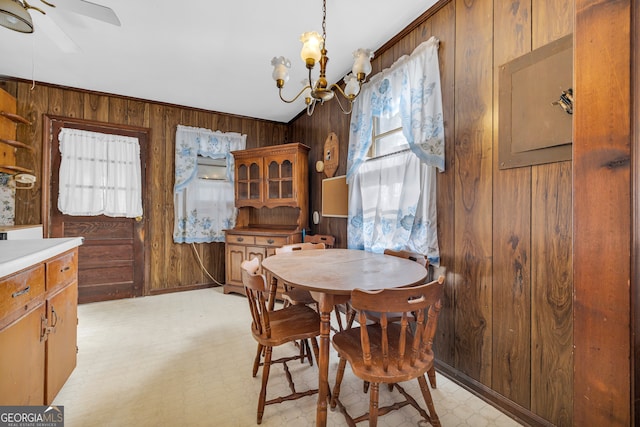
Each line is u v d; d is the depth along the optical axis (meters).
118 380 1.72
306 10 1.90
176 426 1.36
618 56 0.59
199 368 1.86
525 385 1.38
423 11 1.90
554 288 1.27
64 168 3.04
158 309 2.98
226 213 3.91
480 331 1.59
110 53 2.42
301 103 3.56
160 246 3.56
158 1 1.81
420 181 1.97
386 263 1.74
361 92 2.51
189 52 2.42
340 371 1.42
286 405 1.52
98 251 3.23
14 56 2.46
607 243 0.61
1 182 2.79
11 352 1.10
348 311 2.04
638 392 0.57
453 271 1.75
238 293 3.55
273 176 3.49
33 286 1.25
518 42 1.39
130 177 3.35
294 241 3.23
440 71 1.82
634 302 0.57
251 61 2.57
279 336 1.42
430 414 1.30
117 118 3.32
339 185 3.01
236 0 1.80
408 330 1.53
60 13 1.88
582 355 0.65
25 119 2.82
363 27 2.07
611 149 0.60
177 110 3.66
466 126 1.66
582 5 0.65
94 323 2.60
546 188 1.29
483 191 1.57
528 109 1.34
